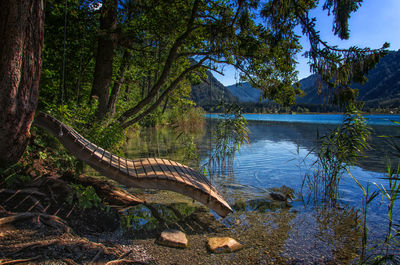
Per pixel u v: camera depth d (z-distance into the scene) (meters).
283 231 3.46
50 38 7.68
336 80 5.00
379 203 4.62
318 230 3.49
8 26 2.99
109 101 8.92
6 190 2.94
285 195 4.93
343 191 5.34
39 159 4.08
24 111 3.26
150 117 21.89
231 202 4.62
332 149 5.39
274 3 5.03
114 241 2.87
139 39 7.73
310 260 2.73
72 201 3.36
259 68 7.75
